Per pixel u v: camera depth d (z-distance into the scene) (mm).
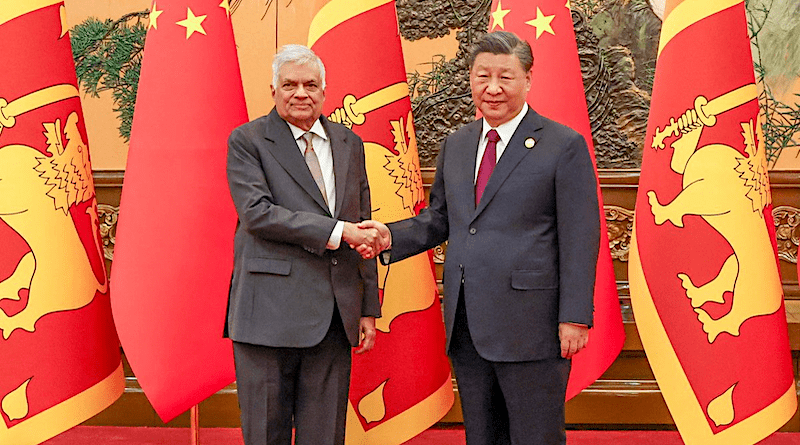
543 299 2396
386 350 3111
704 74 2854
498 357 2371
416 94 4188
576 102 3061
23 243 2865
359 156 2637
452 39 4164
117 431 3969
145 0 4211
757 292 2840
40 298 2883
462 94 4156
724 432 2857
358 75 3027
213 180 2957
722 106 2840
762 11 4055
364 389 3117
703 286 2857
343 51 3033
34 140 2873
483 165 2508
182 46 2955
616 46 4098
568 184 2393
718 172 2838
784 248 4062
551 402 2418
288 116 2486
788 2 4031
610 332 3096
